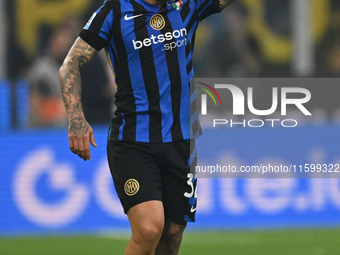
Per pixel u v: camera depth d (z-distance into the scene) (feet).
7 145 90.02
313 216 93.35
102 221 90.02
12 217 89.15
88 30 46.42
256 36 116.78
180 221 47.67
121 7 46.06
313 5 119.24
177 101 46.19
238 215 91.71
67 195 90.07
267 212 92.38
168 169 46.39
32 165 90.17
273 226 90.94
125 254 45.32
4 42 106.32
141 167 45.29
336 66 117.39
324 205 93.71
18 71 105.91
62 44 107.86
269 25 117.29
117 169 45.93
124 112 46.21
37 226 89.25
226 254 72.08
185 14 46.78
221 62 115.03
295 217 92.99
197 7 47.73
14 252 74.64
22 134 90.53
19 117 96.99
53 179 90.12
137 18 45.78
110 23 46.03
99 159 91.30
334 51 117.70
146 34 45.60
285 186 93.25
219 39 115.24
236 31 115.96
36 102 98.89
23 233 88.48
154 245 44.34
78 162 90.63
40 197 89.81
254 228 89.40
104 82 98.68
